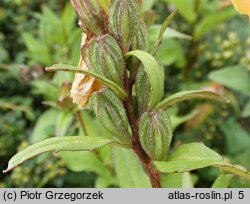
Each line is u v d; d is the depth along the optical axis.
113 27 0.20
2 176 0.41
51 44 0.42
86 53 0.20
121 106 0.21
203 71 0.46
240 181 0.30
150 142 0.20
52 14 0.42
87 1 0.20
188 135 0.42
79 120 0.32
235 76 0.39
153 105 0.20
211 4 0.44
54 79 0.37
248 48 0.46
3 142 0.40
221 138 0.43
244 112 0.39
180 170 0.19
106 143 0.20
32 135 0.37
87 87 0.21
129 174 0.27
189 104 0.42
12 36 0.50
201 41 0.46
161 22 0.47
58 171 0.37
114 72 0.20
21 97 0.44
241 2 0.19
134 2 0.20
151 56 0.19
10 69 0.44
